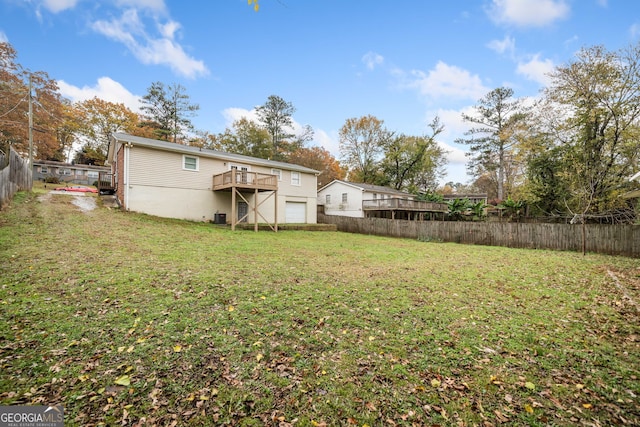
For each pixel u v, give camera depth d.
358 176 40.88
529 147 22.22
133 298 4.55
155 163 15.71
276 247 10.76
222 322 3.90
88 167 33.53
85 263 6.25
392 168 38.38
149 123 33.00
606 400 2.49
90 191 20.80
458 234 17.25
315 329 3.83
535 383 2.74
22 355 2.87
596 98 16.33
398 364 3.04
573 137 18.59
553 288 6.23
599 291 5.99
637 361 3.16
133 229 11.00
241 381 2.66
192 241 10.35
